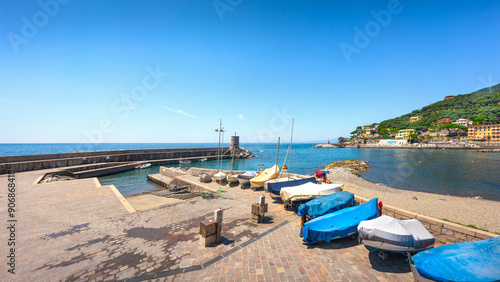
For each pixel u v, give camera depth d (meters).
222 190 17.06
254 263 6.52
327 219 8.06
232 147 83.31
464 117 149.25
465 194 24.00
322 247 7.59
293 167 51.66
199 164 61.59
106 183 29.81
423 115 189.62
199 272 6.05
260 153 117.31
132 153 50.28
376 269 6.20
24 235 8.39
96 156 41.22
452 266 4.94
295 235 8.62
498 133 115.69
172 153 62.31
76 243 7.76
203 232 7.62
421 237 6.53
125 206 12.20
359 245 7.75
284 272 6.05
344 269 6.20
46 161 31.47
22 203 12.62
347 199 10.01
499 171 39.72
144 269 6.17
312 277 5.81
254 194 15.94
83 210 11.49
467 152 94.19
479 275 4.63
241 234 8.66
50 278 5.70
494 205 16.83
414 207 15.80
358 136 198.25
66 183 18.28
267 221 10.21
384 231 6.38
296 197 11.34
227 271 6.10
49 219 10.16
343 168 40.88
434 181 31.73
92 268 6.20
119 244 7.72
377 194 18.89
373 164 55.00
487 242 5.66
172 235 8.52
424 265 5.12
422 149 123.88
